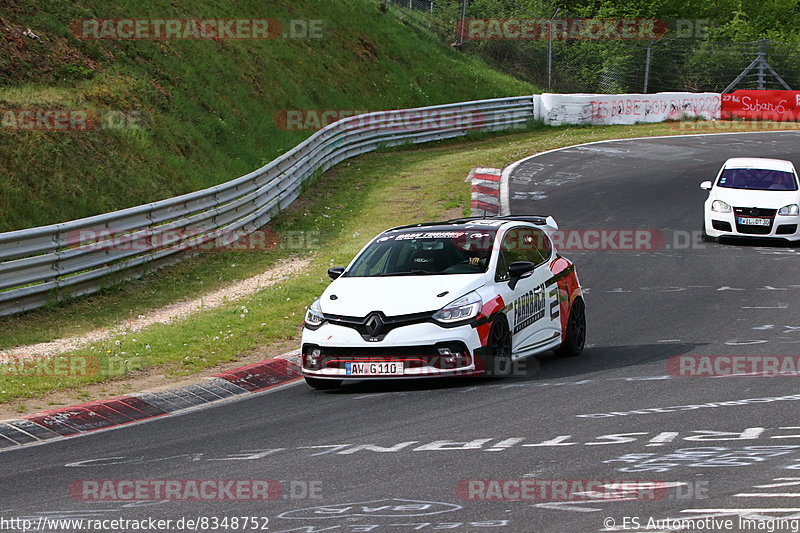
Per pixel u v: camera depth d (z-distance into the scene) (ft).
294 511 71.46
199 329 162.61
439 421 100.37
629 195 324.39
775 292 187.83
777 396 104.83
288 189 315.37
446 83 553.23
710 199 254.47
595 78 641.81
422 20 638.53
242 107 369.30
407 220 286.46
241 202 267.18
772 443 84.07
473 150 458.50
